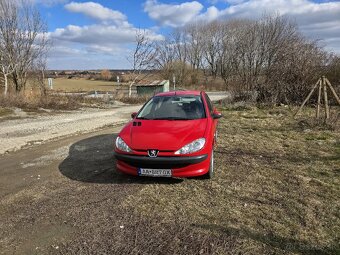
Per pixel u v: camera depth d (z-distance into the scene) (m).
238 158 6.66
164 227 3.74
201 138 5.11
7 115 15.03
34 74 24.45
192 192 4.79
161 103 6.50
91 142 8.77
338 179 5.32
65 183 5.34
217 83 55.75
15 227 3.85
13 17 22.14
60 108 19.23
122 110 20.12
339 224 3.77
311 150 7.28
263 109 15.81
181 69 56.34
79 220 3.97
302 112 13.68
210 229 3.67
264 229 3.66
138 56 31.34
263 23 39.47
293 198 4.54
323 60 17.31
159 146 4.91
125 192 4.84
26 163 6.71
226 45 56.62
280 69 17.19
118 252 3.25
